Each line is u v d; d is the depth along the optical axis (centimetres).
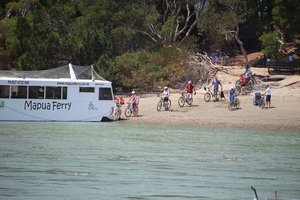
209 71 18125
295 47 19075
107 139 10144
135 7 19825
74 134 10856
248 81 15850
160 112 14125
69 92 13300
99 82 13412
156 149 8956
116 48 18962
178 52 18475
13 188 5819
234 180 6538
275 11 18862
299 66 18512
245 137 10931
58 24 18762
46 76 13962
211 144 9762
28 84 13138
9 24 19262
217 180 6500
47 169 6900
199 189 5997
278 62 18638
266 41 18988
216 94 14938
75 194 5603
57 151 8488
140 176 6669
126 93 17712
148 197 5569
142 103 15288
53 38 17512
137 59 17775
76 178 6412
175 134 11156
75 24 19012
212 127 12506
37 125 12388
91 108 13388
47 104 13238
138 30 19875
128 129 11925
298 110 13700
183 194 5725
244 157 8331
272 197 5691
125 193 5697
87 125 12612
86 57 17800
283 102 14500
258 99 14062
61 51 17662
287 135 11388
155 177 6606
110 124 12900
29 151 8431
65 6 19350
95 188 5912
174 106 14650
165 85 17638
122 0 19888
